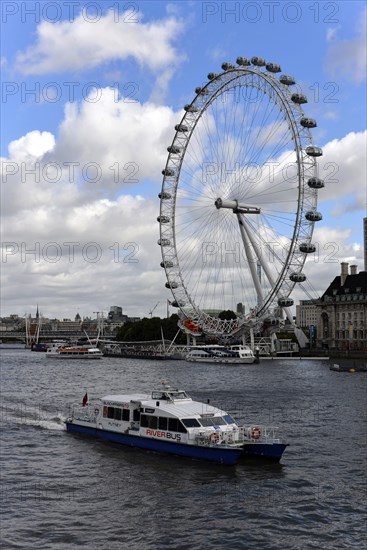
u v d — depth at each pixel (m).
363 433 60.84
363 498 40.38
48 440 57.69
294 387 108.56
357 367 159.12
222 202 181.12
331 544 33.03
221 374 146.12
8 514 37.38
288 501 39.75
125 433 54.88
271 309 193.25
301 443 56.03
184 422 50.16
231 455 47.34
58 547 32.53
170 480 44.25
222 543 33.12
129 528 35.16
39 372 160.38
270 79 158.25
